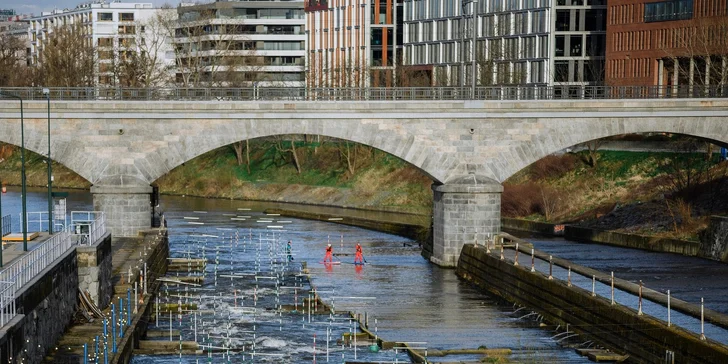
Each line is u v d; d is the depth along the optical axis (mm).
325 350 82625
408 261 129125
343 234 155250
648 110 125688
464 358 79750
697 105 126250
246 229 158250
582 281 98750
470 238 122875
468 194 122750
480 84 199375
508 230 157875
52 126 119375
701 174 151250
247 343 84000
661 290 105000
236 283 111188
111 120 120250
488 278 109562
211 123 121188
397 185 191625
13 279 61188
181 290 106438
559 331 89312
